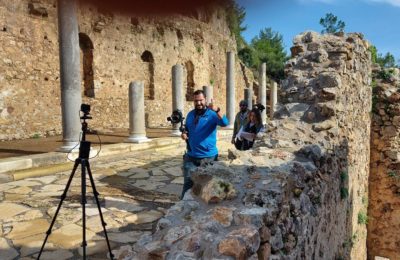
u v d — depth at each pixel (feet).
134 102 40.04
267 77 128.47
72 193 21.03
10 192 21.20
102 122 62.18
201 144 15.93
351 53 21.30
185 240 7.68
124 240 14.07
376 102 31.71
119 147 35.91
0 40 45.73
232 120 62.18
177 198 20.65
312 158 13.74
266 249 8.36
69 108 29.76
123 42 66.18
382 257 31.42
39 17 50.83
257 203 9.45
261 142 16.08
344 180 19.11
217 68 96.17
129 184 23.86
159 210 18.10
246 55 125.39
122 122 66.49
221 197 9.66
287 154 13.85
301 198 11.71
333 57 20.43
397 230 30.94
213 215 8.72
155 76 73.97
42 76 51.47
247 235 7.55
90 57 60.49
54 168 27.32
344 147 19.03
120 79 65.92
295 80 19.71
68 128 29.94
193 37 84.43
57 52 53.57
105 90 62.75
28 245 13.44
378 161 31.71
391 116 31.17
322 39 21.62
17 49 47.91
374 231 31.73
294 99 19.11
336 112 17.56
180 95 49.03
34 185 23.07
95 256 12.60
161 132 57.57
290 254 10.12
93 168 28.99
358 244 25.21
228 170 11.29
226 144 45.19
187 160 16.34
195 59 85.40
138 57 69.92
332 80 18.28
